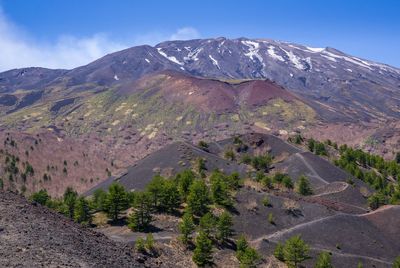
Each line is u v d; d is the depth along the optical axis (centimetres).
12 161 16038
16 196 5319
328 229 8275
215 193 8569
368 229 8556
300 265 7112
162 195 8206
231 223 7369
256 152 14275
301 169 12288
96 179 17362
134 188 11688
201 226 7106
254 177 11238
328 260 6669
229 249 7150
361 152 14762
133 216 7381
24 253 3550
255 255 6488
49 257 3638
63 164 18062
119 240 6544
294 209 8794
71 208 8650
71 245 4197
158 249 6372
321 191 11138
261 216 8481
